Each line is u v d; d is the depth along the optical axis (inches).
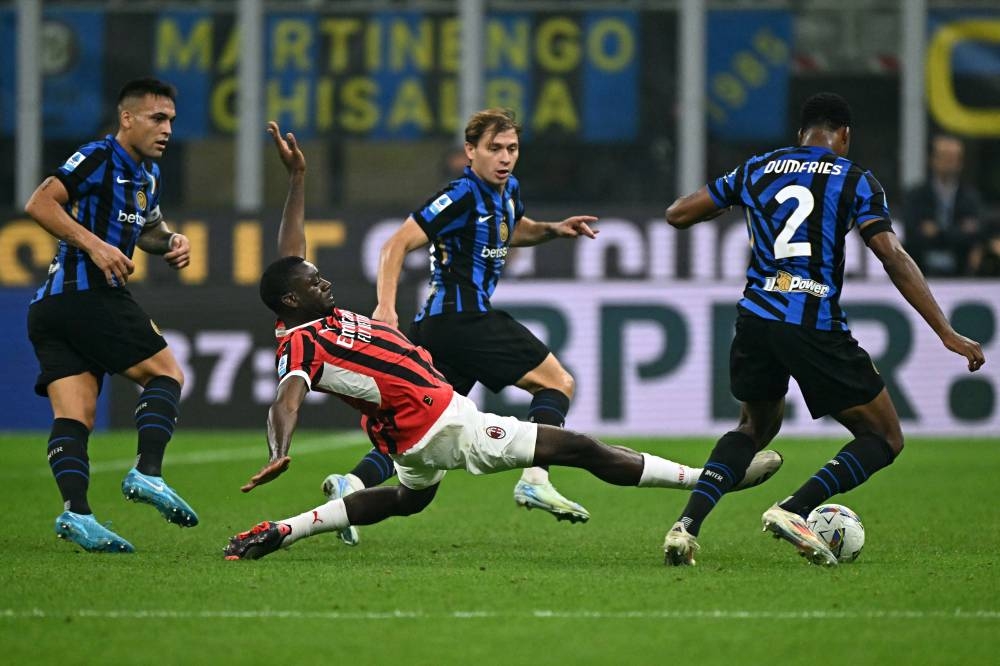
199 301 2041.1
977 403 1977.1
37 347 1004.6
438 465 896.9
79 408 992.2
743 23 2329.0
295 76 2337.6
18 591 789.9
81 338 990.4
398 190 2348.7
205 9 2341.3
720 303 1999.3
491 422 891.4
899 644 669.9
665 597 779.4
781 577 847.7
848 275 1993.1
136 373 1015.6
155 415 997.2
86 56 2343.8
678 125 2317.9
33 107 2220.7
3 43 2332.7
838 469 895.1
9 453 1770.4
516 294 2016.5
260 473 784.3
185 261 1071.6
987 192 2279.8
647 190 2337.6
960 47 2266.2
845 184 890.7
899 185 2330.2
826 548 884.0
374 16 2335.1
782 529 882.8
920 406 1980.8
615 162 2336.4
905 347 1982.0
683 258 2006.6
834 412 906.7
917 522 1174.3
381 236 2018.9
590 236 1125.7
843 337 893.8
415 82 2333.9
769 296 897.5
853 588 807.7
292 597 776.3
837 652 655.8
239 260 2041.1
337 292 2020.2
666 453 1733.5
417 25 2332.7
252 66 2166.6
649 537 1086.4
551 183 2346.2
